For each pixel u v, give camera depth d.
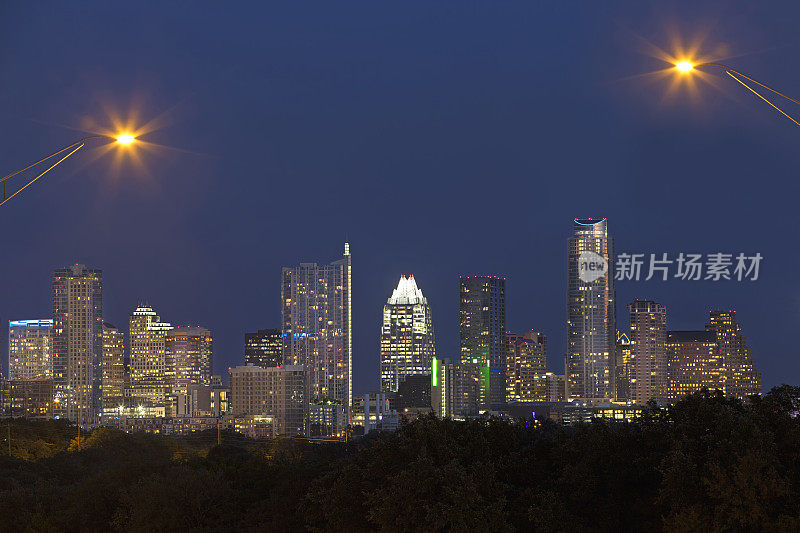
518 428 116.88
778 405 95.19
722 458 87.44
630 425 103.94
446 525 97.12
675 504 87.88
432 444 105.81
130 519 137.50
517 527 99.50
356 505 106.12
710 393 101.00
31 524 150.00
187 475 137.75
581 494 98.62
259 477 143.75
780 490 83.56
